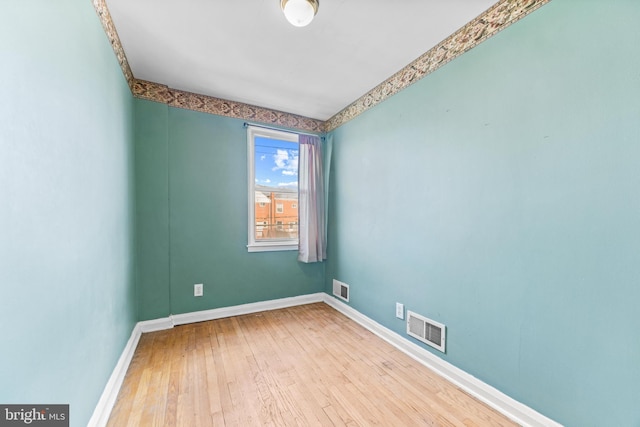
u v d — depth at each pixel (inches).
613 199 42.1
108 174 60.4
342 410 57.3
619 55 41.1
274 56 77.4
